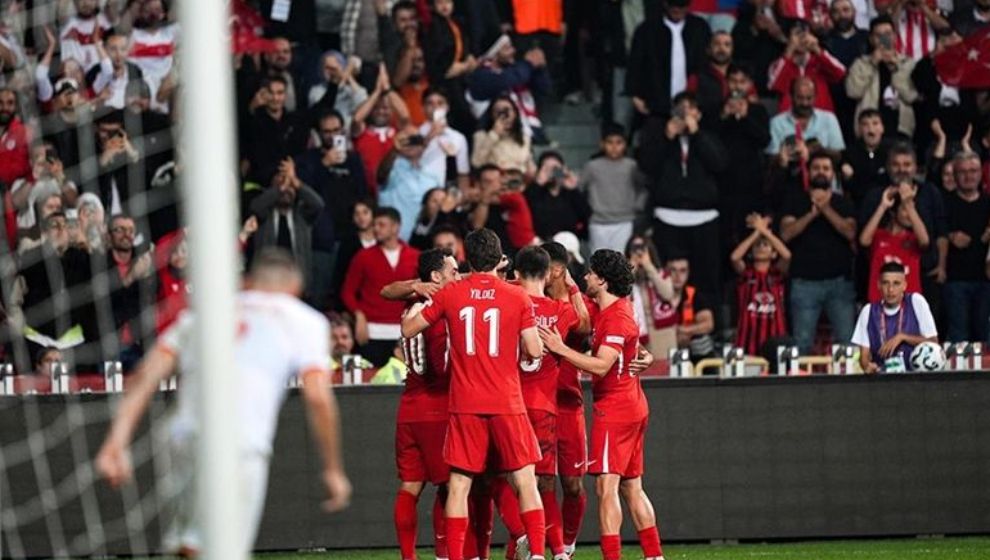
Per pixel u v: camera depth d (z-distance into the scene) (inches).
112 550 1727.4
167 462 1720.0
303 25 2391.7
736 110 2335.1
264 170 2253.9
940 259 2242.9
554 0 2578.7
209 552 819.4
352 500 1779.0
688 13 2409.0
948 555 1683.1
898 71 2432.3
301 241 2175.2
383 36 2423.7
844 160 2331.4
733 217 2326.5
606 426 1428.4
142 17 2214.6
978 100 2416.3
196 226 825.5
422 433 1451.8
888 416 1856.5
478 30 2488.9
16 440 1733.5
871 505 1850.4
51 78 2191.2
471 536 1485.0
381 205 2299.5
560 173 2284.7
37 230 1987.0
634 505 1456.7
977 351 1905.8
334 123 2255.2
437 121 2333.9
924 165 2437.3
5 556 1728.6
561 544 1514.5
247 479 940.0
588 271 1434.5
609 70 2508.6
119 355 1973.4
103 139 2150.6
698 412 1830.7
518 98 2456.9
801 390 1845.5
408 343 1441.9
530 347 1352.1
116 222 1983.3
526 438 1357.0
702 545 1823.3
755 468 1834.4
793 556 1691.7
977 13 2522.1
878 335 1900.8
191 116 828.0
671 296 2161.7
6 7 2197.3
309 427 1772.9
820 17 2481.5
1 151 2057.1
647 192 2321.6
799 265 2215.8
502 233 2218.3
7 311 1969.7
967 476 1867.6
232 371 828.0
